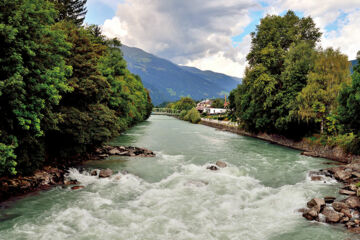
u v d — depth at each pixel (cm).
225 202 1262
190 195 1353
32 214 1060
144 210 1144
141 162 2098
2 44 978
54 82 1253
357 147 2195
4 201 1154
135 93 5866
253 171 1922
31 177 1380
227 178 1698
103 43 4600
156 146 3045
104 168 1848
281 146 3384
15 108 1034
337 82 2638
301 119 3022
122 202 1235
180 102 18812
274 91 3603
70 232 923
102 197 1291
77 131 1731
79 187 1424
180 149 2869
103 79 2062
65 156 1808
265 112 3947
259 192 1431
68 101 1861
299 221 1049
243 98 4947
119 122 3619
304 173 1867
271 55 3650
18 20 1025
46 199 1229
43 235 893
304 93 2777
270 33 3841
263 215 1116
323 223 1016
